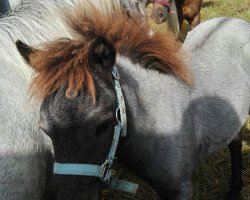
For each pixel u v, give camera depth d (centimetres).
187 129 125
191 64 136
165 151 118
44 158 108
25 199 104
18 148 101
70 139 94
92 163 97
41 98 96
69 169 95
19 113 104
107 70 101
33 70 105
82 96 94
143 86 119
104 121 96
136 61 123
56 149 96
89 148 95
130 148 114
